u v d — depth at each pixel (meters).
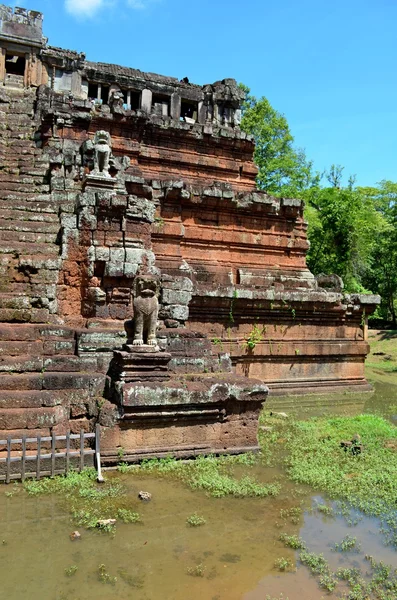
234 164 23.06
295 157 39.50
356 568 5.80
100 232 11.54
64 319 11.12
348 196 32.97
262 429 11.80
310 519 7.04
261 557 5.96
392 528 6.88
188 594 5.18
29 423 8.44
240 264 19.47
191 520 6.75
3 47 24.53
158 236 17.72
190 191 18.58
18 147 18.05
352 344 18.41
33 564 5.59
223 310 16.17
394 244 40.59
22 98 22.20
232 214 19.41
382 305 47.91
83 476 7.96
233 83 27.59
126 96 26.91
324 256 32.75
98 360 9.87
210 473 8.43
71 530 6.39
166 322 12.19
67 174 15.75
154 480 8.12
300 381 17.53
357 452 9.96
